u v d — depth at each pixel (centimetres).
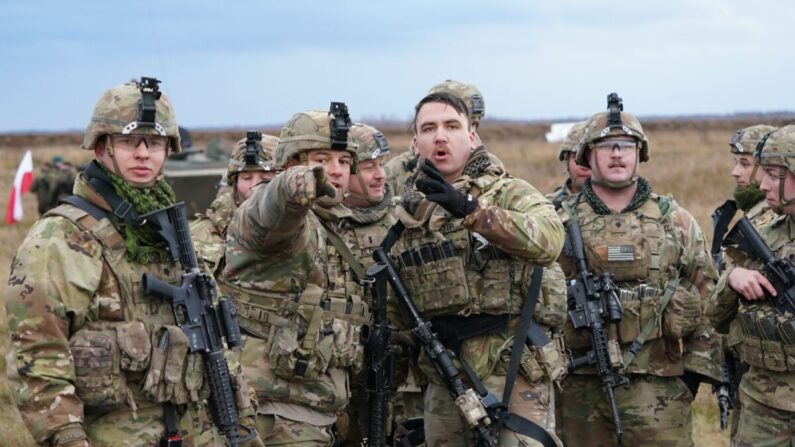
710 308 593
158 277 413
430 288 496
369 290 512
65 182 2073
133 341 392
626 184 618
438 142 492
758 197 702
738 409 653
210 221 681
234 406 420
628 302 606
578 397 621
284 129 513
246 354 483
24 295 379
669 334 606
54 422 371
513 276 493
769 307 568
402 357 532
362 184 564
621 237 616
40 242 386
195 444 417
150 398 398
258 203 436
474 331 495
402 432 595
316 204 501
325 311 492
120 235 403
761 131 696
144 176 411
